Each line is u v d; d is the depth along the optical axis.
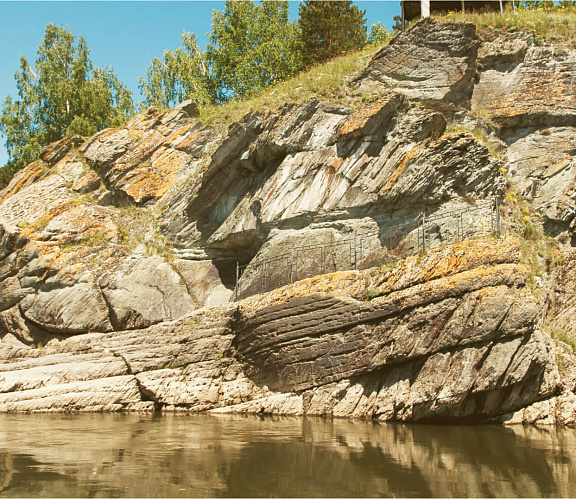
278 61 38.50
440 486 8.65
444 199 18.38
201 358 17.53
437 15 27.55
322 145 20.22
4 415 15.54
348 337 15.34
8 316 21.64
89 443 11.46
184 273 21.70
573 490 8.49
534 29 23.00
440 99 21.69
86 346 18.95
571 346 16.14
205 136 25.22
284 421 14.38
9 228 22.28
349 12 36.97
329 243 18.75
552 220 19.42
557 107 21.67
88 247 21.97
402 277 15.13
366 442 11.68
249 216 20.98
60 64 41.16
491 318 13.93
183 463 9.84
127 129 26.20
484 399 14.22
